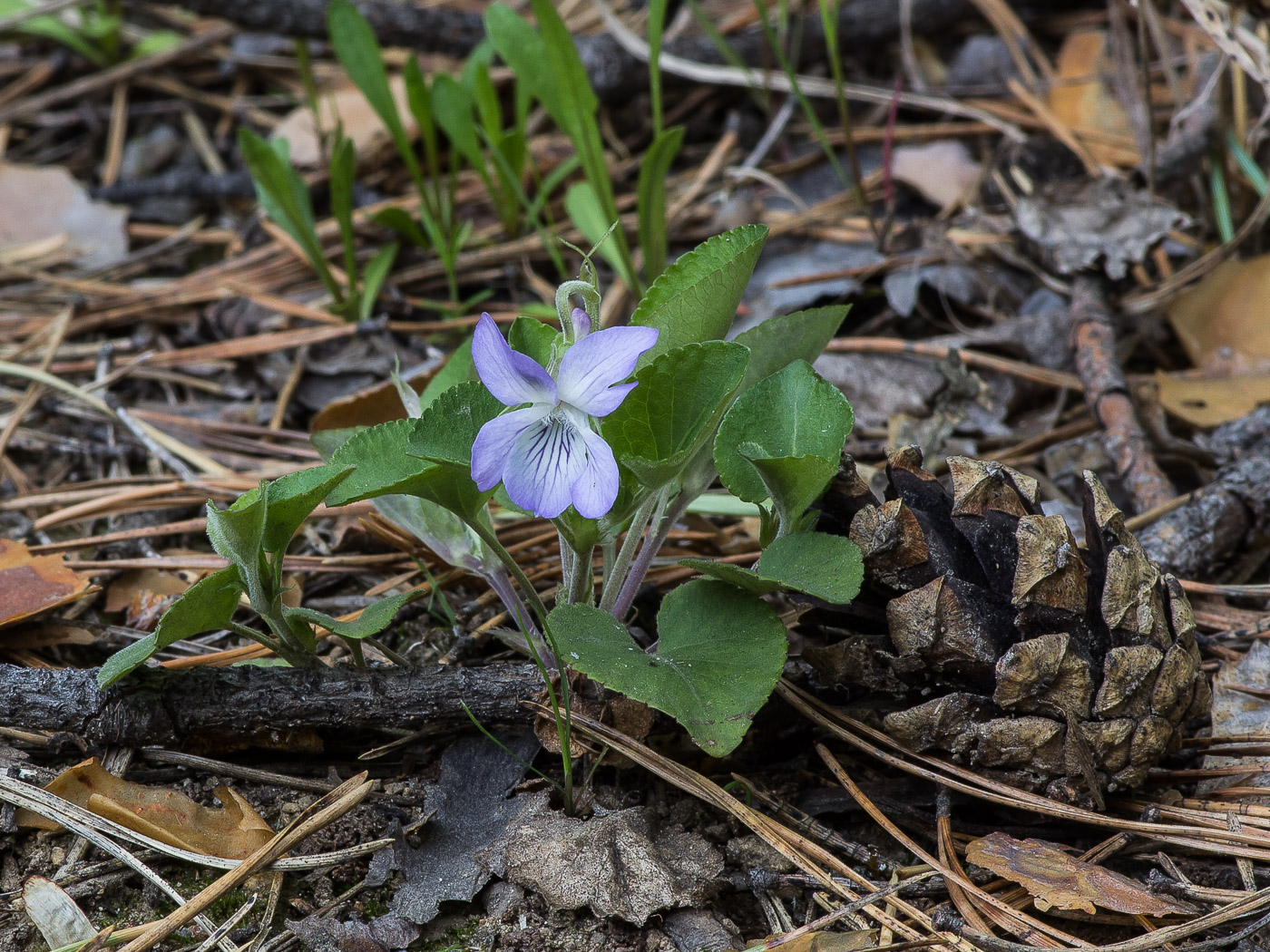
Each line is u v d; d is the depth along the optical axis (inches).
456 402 12.5
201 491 14.9
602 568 14.2
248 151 15.6
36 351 16.1
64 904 12.5
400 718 13.1
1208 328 15.7
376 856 12.9
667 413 12.6
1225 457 14.9
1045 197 16.1
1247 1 16.0
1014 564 12.8
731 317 13.1
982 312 16.2
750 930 12.7
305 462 15.2
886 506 12.8
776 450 12.9
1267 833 12.7
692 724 12.3
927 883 12.7
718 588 12.9
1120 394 15.0
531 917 12.6
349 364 15.9
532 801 13.0
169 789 12.9
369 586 14.4
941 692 13.0
